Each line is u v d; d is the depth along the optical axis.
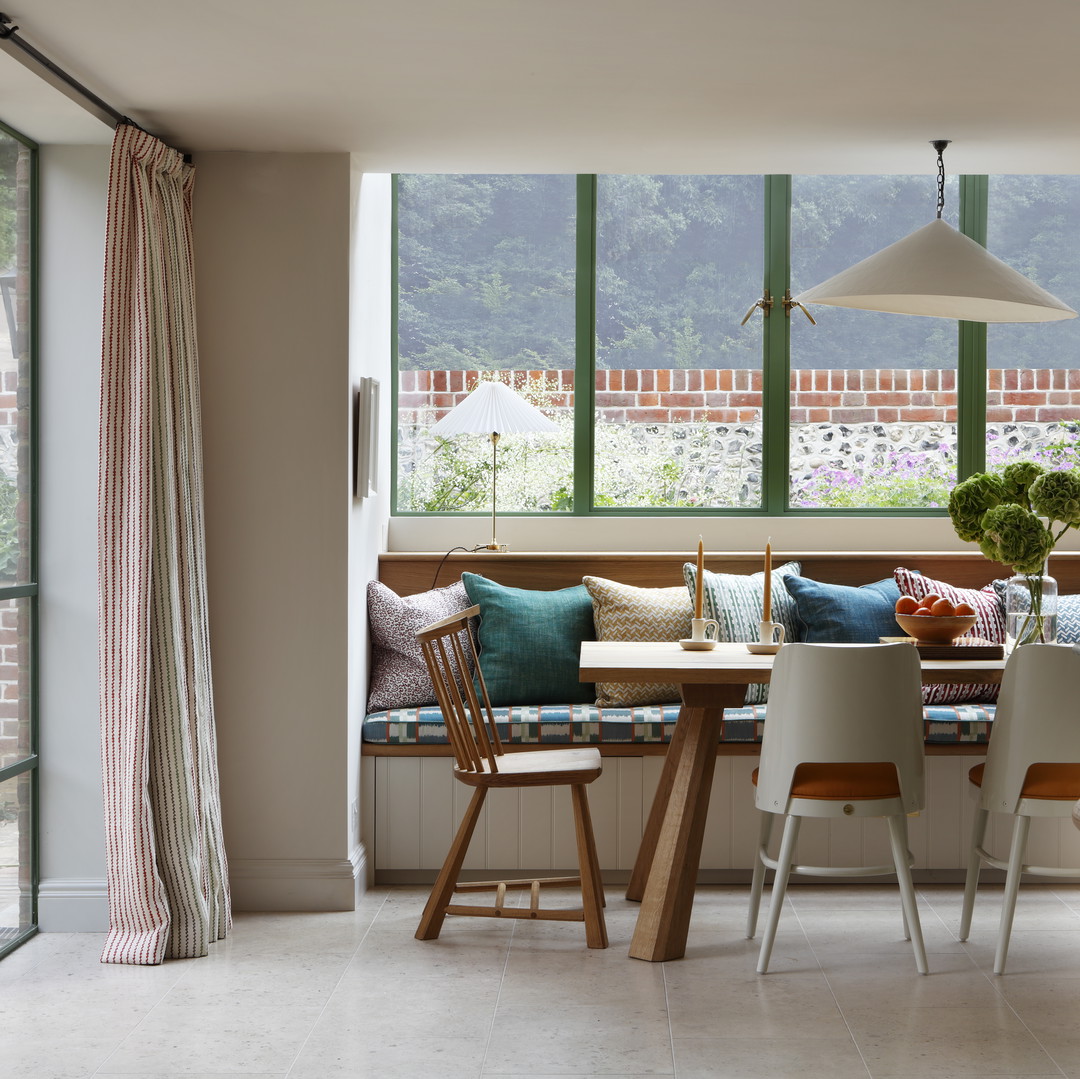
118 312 3.45
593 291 5.44
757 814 4.29
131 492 3.48
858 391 5.46
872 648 3.28
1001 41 3.04
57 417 3.73
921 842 4.28
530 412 5.11
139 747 3.48
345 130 3.77
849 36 3.01
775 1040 2.95
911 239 3.67
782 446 5.44
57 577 3.73
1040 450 5.47
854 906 4.05
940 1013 3.12
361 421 4.16
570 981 3.36
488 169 4.25
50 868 3.80
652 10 2.84
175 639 3.57
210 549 4.02
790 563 5.03
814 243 5.45
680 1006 3.17
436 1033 3.00
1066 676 3.33
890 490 5.47
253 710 4.03
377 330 4.90
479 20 2.90
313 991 3.29
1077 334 5.46
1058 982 3.33
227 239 3.99
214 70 3.24
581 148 4.00
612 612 4.66
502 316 5.45
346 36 3.00
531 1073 2.77
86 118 3.45
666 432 5.46
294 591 4.03
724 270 5.46
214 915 3.72
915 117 3.66
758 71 3.25
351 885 4.03
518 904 4.09
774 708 3.40
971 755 4.27
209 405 4.01
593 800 4.31
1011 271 3.61
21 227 3.62
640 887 4.09
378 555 4.97
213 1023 3.07
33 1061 2.84
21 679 3.66
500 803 4.31
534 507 5.46
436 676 3.66
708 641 3.90
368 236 4.60
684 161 4.16
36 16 2.87
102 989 3.31
